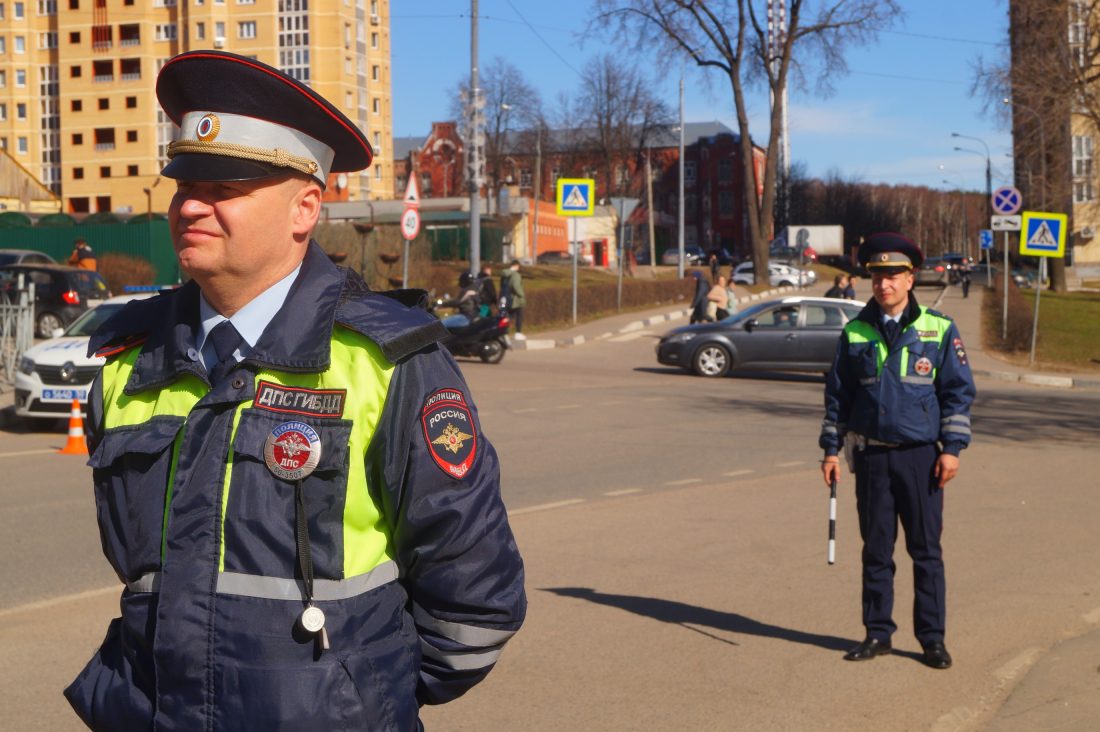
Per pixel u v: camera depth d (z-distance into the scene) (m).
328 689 1.93
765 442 13.35
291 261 2.12
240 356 2.06
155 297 2.26
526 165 98.62
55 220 43.78
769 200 52.94
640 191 98.44
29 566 7.47
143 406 2.12
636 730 4.66
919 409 5.50
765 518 8.98
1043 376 22.67
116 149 93.00
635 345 29.30
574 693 5.09
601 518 8.98
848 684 5.22
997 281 50.78
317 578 1.97
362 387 2.03
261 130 2.04
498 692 5.11
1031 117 34.03
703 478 10.95
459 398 2.11
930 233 140.50
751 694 5.08
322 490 1.98
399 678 2.02
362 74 95.94
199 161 2.03
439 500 2.03
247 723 1.91
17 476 10.89
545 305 32.91
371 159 2.23
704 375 22.56
